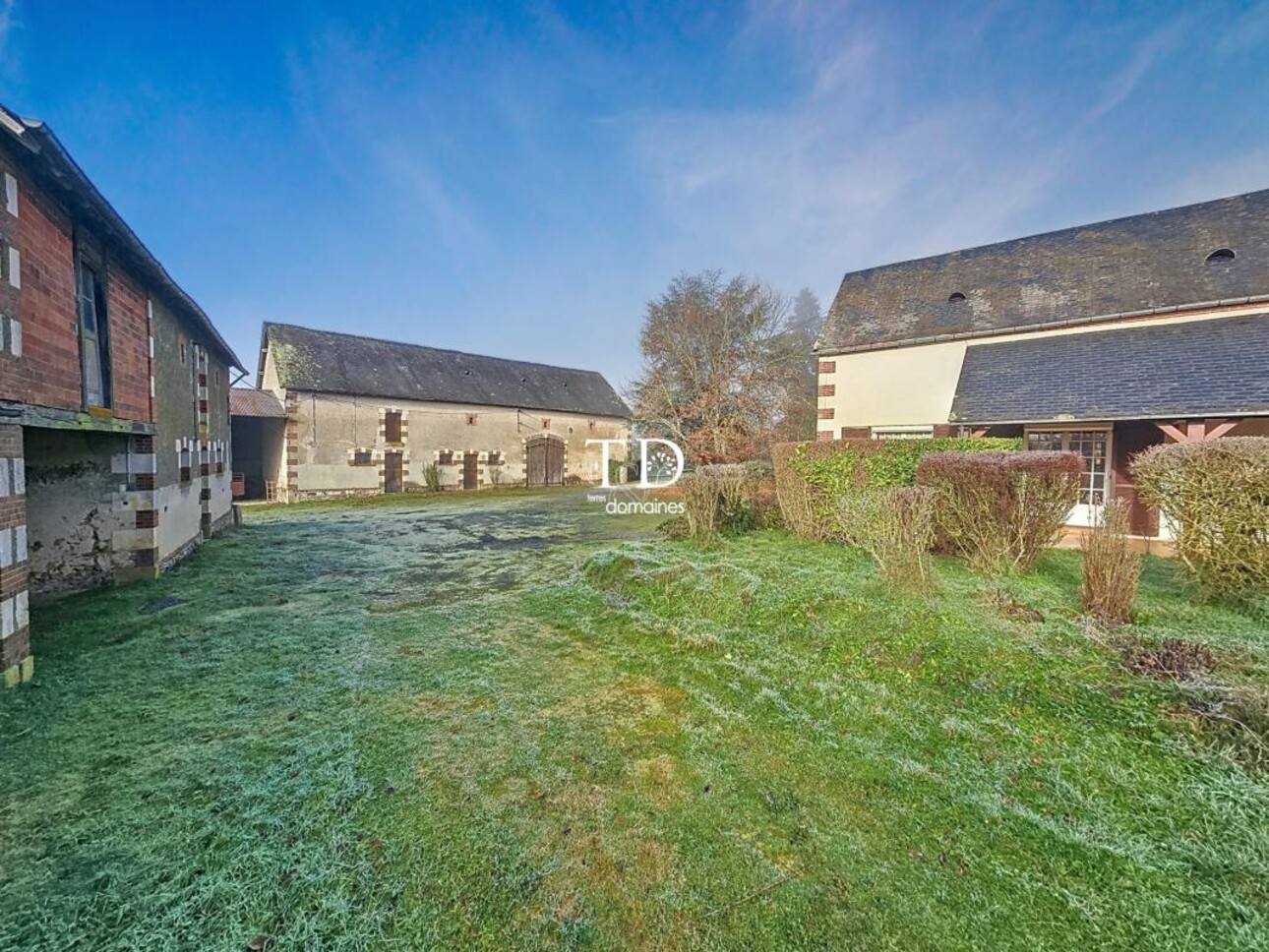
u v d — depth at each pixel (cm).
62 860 221
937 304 1245
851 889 203
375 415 1994
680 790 265
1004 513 533
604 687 382
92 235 542
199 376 980
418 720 337
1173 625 391
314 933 186
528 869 215
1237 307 912
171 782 273
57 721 335
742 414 1900
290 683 392
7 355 384
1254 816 221
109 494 663
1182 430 782
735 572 559
